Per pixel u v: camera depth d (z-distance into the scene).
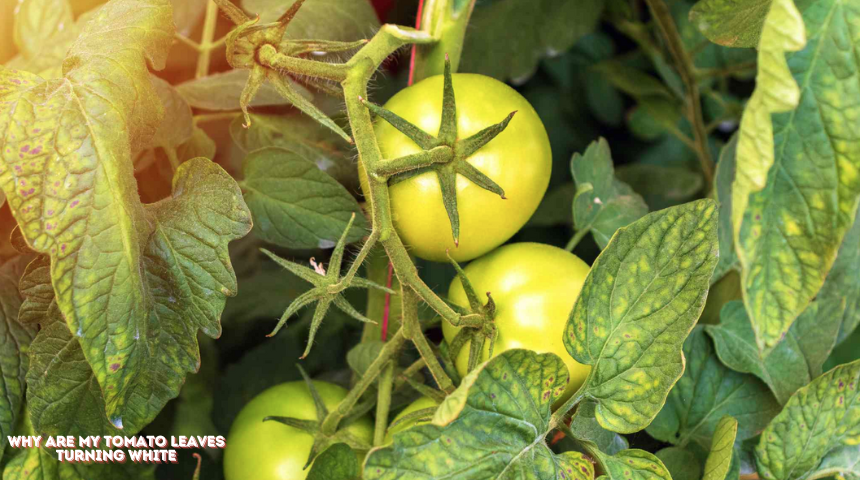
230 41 0.47
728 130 0.85
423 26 0.53
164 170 0.56
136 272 0.45
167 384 0.48
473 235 0.50
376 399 0.54
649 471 0.47
